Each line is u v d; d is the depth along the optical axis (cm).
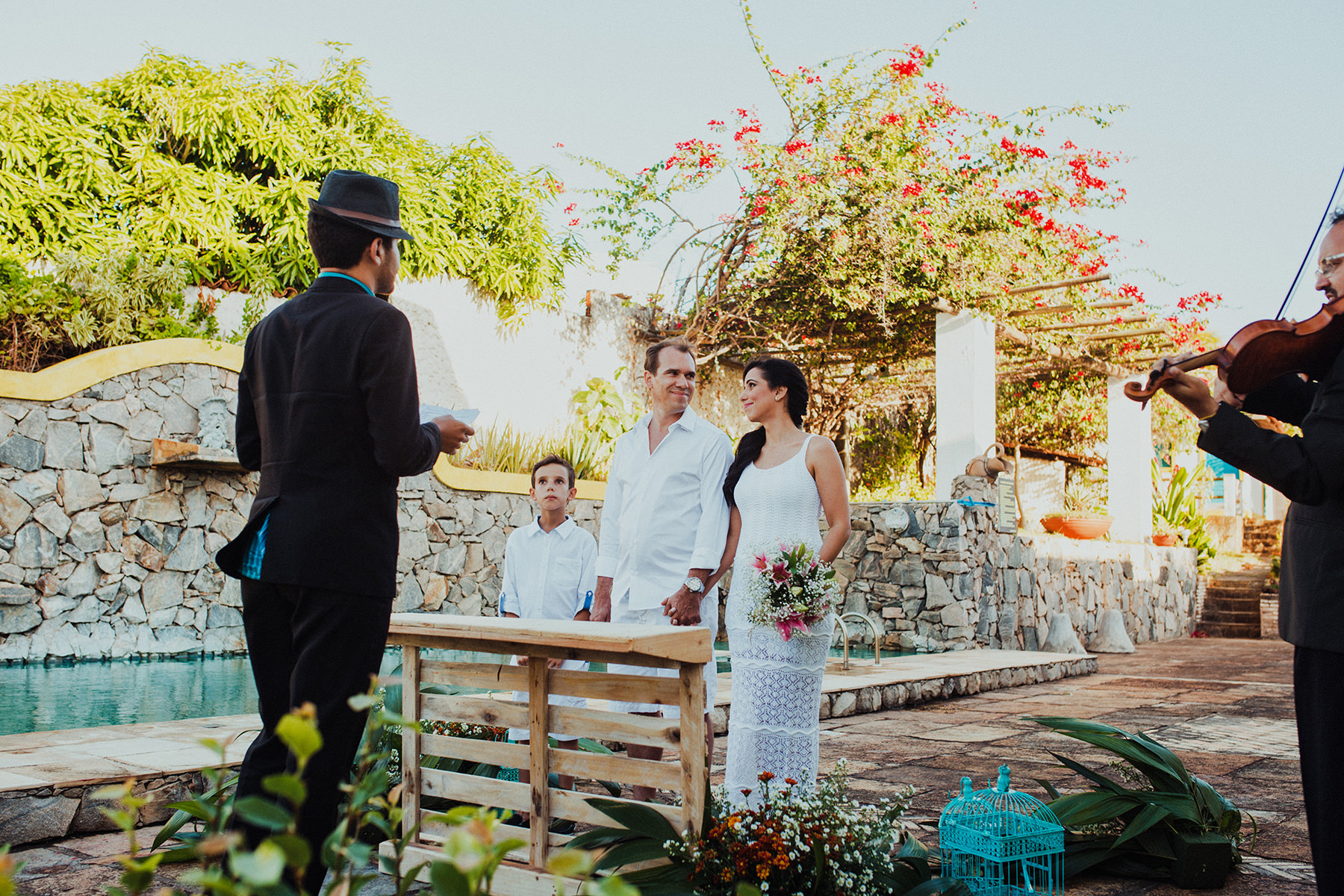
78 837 302
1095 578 1245
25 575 697
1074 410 1562
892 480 1532
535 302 1170
